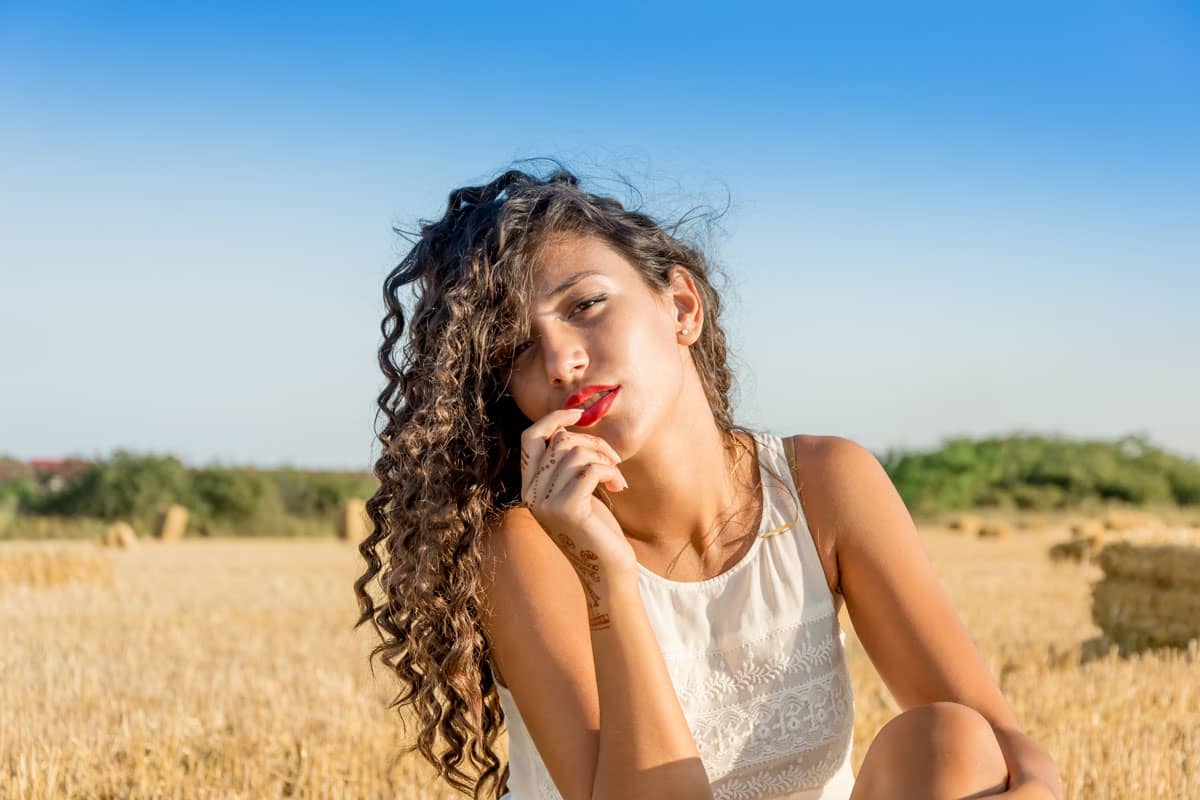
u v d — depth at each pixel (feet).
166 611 39.42
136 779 15.26
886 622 8.12
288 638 31.48
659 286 7.98
